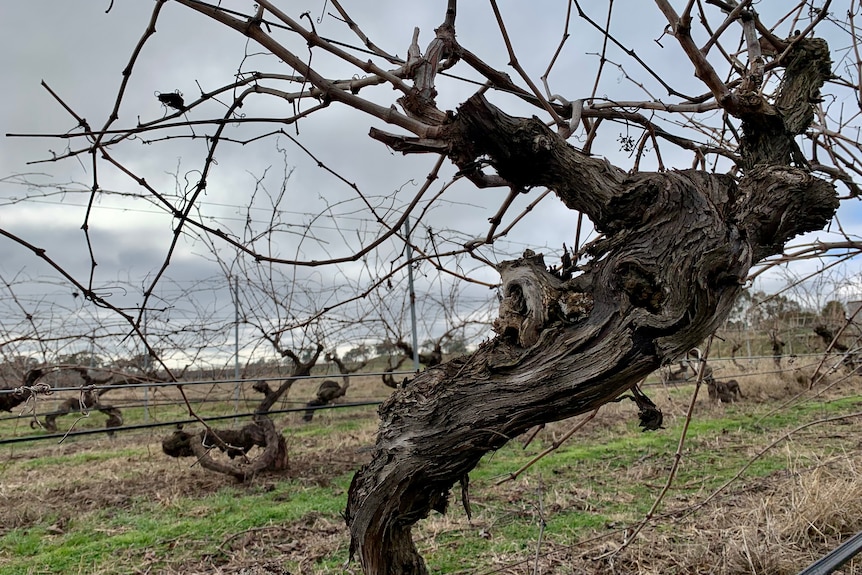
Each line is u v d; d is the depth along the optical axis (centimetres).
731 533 396
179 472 715
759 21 184
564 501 516
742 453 678
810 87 174
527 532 443
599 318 126
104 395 965
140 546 460
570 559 384
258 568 402
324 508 539
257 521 509
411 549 152
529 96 179
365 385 1509
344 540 450
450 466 134
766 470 590
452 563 390
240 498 598
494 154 134
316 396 1208
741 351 1327
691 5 131
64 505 584
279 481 666
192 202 147
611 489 555
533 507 501
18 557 448
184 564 421
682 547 391
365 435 938
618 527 443
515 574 364
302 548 439
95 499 603
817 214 139
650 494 534
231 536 471
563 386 124
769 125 162
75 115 130
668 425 887
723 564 353
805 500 417
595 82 189
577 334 126
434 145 134
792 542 382
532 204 219
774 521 395
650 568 362
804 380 1152
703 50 152
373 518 143
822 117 226
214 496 607
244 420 986
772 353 1242
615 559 376
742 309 722
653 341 121
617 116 189
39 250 133
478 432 129
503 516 482
